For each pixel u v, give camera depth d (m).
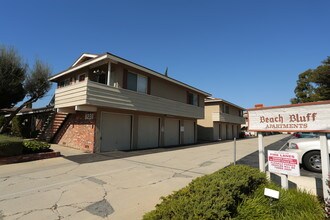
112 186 5.75
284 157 4.48
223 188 3.34
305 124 4.37
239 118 34.19
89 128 12.31
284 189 4.35
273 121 4.91
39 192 5.19
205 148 15.54
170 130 18.05
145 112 14.92
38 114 20.39
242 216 3.22
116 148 13.04
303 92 36.66
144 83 14.77
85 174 6.94
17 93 16.31
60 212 4.12
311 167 6.91
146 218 2.69
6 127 18.84
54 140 15.77
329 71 24.81
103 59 11.83
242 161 9.69
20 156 8.76
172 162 9.38
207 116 27.11
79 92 10.92
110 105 11.66
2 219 3.79
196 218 2.48
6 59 15.21
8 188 5.45
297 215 3.52
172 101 17.08
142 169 7.84
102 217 3.94
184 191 3.40
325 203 3.78
